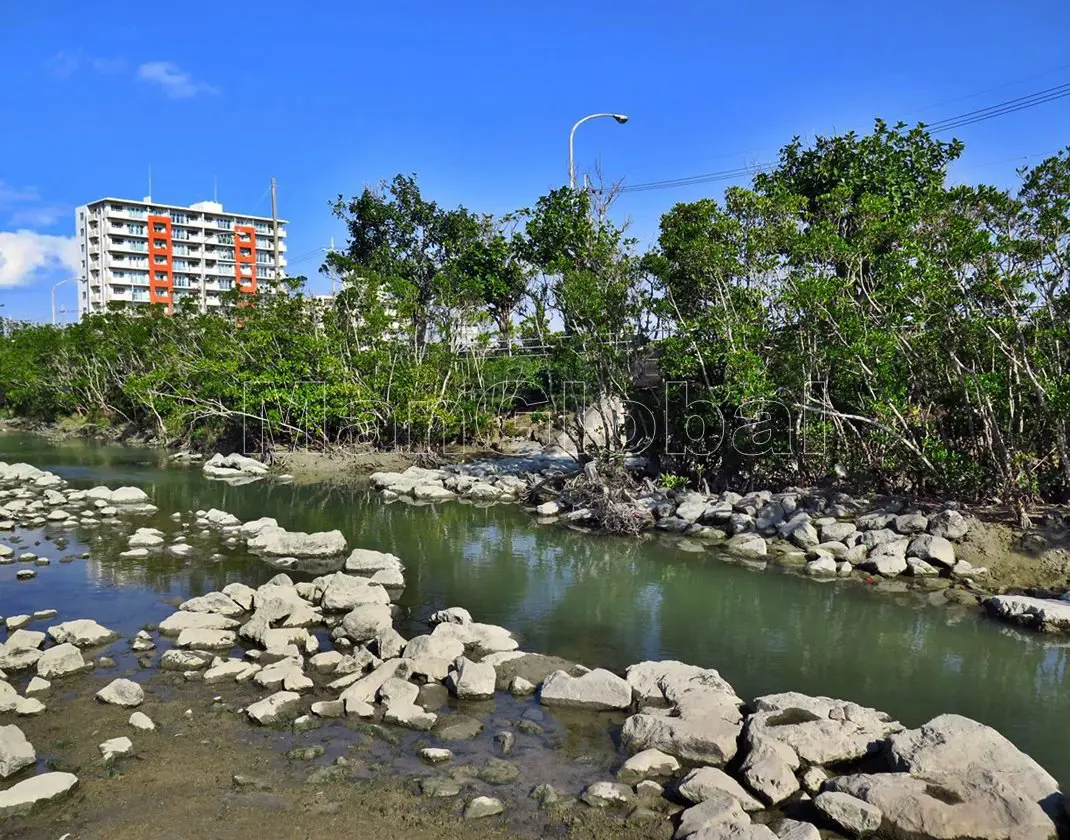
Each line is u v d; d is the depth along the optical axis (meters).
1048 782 6.75
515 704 8.95
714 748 7.53
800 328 17.42
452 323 30.77
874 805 6.45
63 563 14.77
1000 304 14.78
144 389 35.88
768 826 6.52
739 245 18.34
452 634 10.66
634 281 20.53
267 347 31.36
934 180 20.55
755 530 16.94
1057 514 14.70
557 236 21.83
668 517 18.34
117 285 109.25
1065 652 10.89
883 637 11.45
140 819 6.50
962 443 16.67
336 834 6.35
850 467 18.23
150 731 8.06
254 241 119.62
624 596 13.41
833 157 21.62
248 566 14.68
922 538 14.73
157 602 12.45
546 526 18.97
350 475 27.62
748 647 11.04
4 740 7.31
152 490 24.20
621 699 8.76
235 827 6.42
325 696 9.01
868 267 18.34
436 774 7.29
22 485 24.33
